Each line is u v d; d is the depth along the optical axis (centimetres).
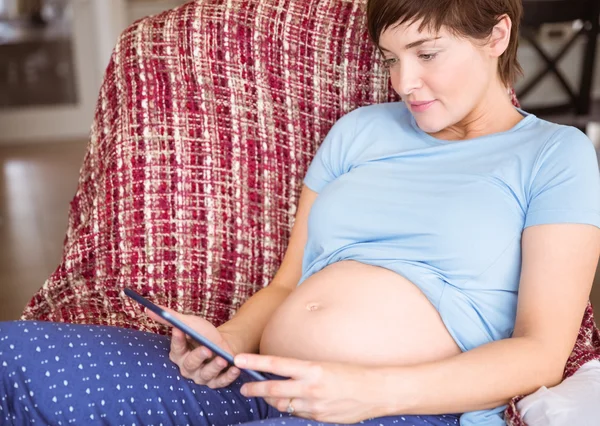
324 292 123
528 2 473
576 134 117
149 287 149
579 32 505
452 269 117
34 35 527
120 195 151
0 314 263
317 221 133
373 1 118
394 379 101
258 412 120
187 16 153
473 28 116
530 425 101
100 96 161
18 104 536
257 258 152
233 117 152
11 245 327
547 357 105
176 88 153
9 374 108
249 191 152
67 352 111
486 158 122
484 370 103
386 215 125
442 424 109
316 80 151
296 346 119
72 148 509
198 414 115
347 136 140
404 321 115
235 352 122
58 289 153
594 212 110
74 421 108
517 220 116
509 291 116
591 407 100
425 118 123
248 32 151
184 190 151
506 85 129
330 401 100
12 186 418
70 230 165
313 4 152
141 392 112
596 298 260
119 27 524
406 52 118
